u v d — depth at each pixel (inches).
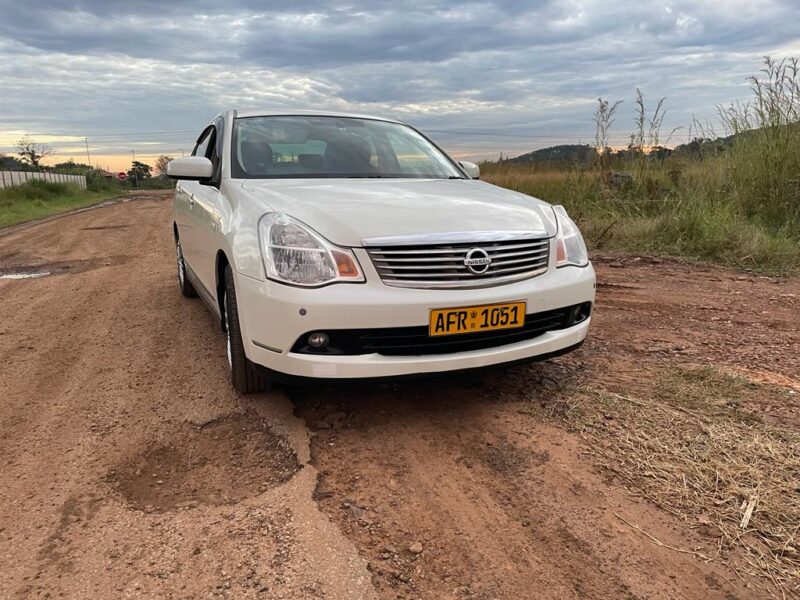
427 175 155.5
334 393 124.9
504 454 100.0
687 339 157.5
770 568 72.4
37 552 76.9
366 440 105.5
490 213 113.7
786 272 241.0
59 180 1523.1
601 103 387.2
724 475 90.4
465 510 85.2
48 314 202.2
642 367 136.3
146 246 383.6
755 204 311.0
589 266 123.3
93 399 126.3
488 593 69.6
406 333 99.7
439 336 101.0
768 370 133.3
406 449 102.3
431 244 100.5
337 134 160.4
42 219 674.8
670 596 68.7
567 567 73.6
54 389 132.6
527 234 109.9
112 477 95.1
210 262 138.8
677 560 74.2
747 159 322.3
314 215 105.3
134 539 79.2
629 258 278.5
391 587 70.4
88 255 347.9
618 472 93.0
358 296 96.9
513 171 558.6
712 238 277.9
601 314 184.9
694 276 239.3
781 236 275.9
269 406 119.5
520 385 127.3
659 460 95.6
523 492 89.1
